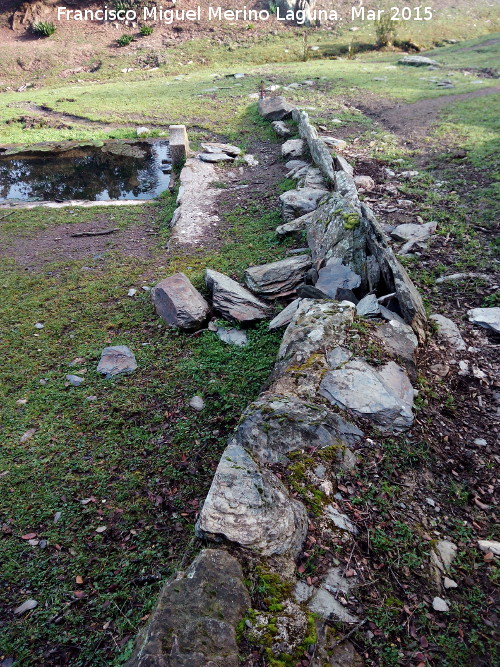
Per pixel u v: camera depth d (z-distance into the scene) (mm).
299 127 14594
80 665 3186
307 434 4074
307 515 3479
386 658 2844
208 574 2883
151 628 2619
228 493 3271
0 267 9164
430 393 5047
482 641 3088
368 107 17156
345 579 3180
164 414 5363
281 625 2727
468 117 14734
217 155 13609
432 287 7121
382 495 3850
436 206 9594
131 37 29391
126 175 14438
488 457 4508
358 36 28922
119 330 6965
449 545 3680
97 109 19750
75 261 9227
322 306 5695
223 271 8141
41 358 6457
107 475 4645
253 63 26734
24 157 15992
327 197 8930
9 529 4156
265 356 6117
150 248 9578
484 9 31188
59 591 3658
